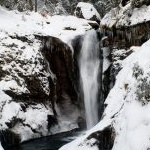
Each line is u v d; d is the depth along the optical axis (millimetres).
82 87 15211
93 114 14594
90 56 15656
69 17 19156
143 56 6434
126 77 6812
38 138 12320
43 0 29875
